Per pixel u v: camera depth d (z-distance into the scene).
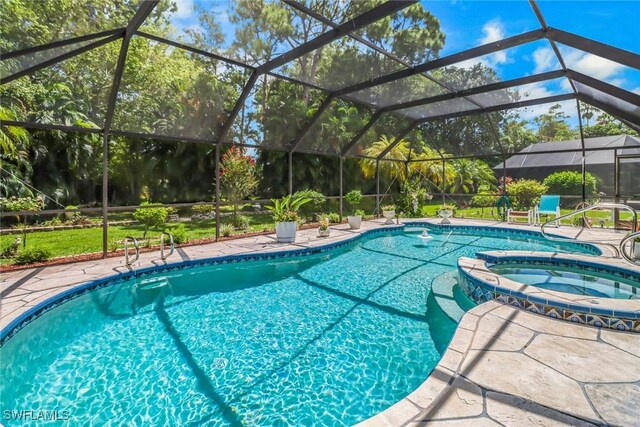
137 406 2.29
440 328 3.48
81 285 4.24
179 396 2.39
